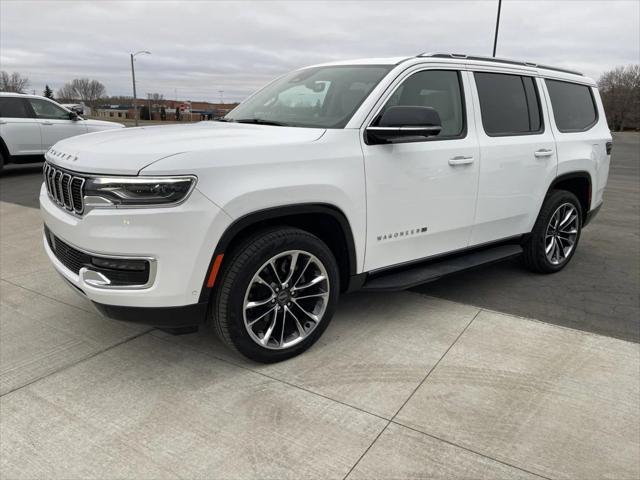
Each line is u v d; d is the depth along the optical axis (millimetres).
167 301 2701
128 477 2244
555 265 4961
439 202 3711
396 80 3490
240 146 2811
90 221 2629
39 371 3062
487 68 4125
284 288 3104
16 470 2270
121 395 2830
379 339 3514
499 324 3795
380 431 2561
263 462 2340
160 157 2604
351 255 3322
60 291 4312
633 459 2402
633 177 13734
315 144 3059
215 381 2975
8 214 7289
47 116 11820
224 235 2734
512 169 4188
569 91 4973
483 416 2693
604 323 3861
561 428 2607
